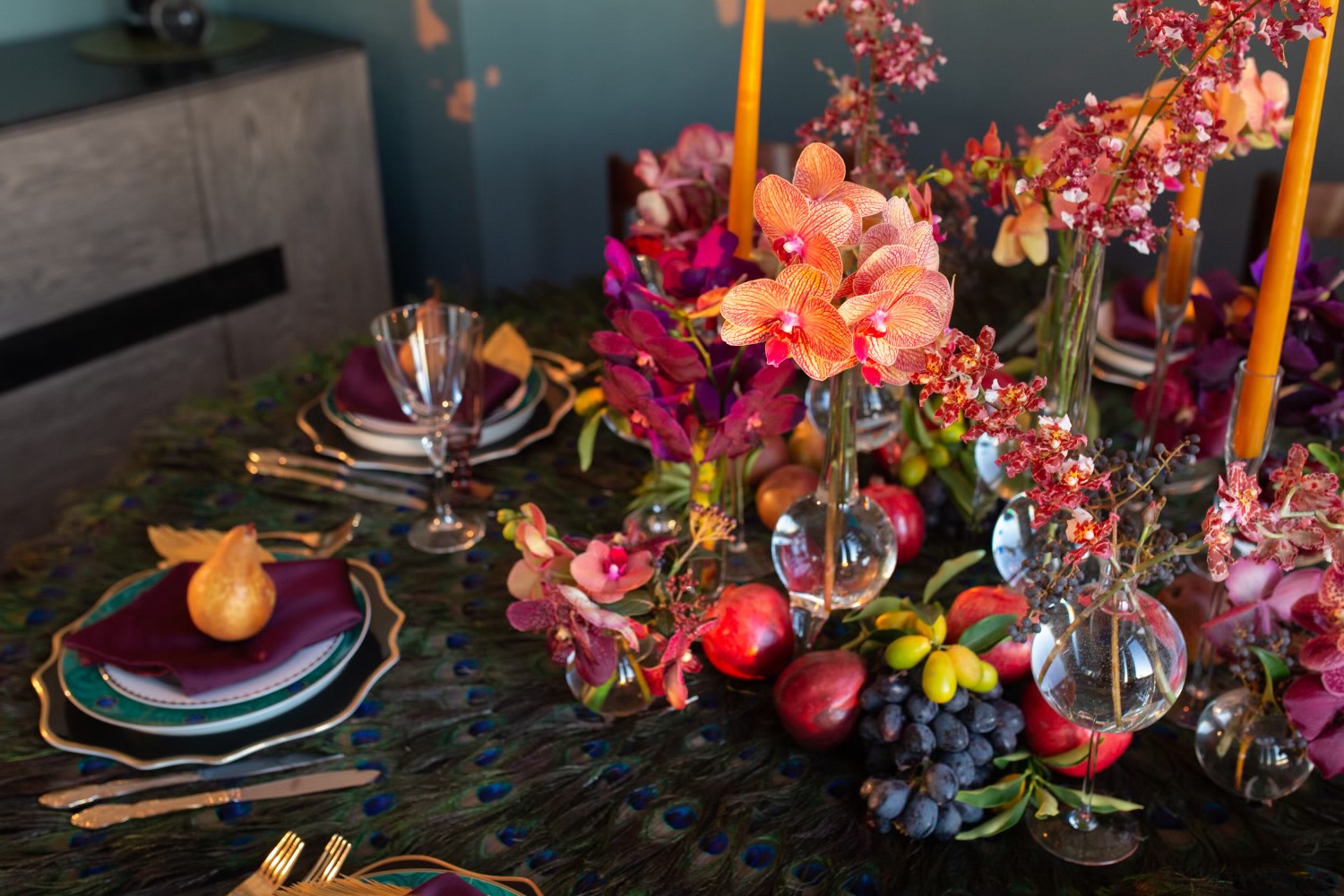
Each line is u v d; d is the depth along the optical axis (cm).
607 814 81
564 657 81
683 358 81
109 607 99
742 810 81
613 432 125
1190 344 128
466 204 251
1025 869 76
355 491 116
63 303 217
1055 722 79
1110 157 81
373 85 252
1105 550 66
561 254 256
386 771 85
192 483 119
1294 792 82
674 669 81
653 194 110
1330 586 70
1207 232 206
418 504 114
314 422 127
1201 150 81
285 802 82
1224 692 87
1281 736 79
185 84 220
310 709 89
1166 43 78
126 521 113
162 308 233
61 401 222
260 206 240
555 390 132
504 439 122
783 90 229
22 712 90
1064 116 84
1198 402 104
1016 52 207
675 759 85
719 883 76
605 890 75
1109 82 201
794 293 66
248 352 250
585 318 148
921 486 107
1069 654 71
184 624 94
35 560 110
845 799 82
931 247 68
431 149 250
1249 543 86
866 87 104
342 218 255
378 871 76
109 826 80
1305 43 180
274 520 112
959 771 78
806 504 87
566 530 109
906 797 78
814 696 82
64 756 86
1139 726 73
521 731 88
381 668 92
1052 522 77
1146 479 68
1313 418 98
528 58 235
